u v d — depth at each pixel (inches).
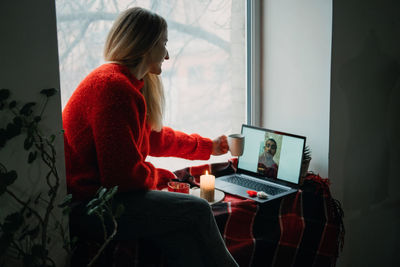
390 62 78.5
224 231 56.6
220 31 74.5
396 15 77.9
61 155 46.6
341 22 68.5
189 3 70.0
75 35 59.7
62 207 44.0
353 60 72.0
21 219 41.1
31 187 44.3
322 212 63.4
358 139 76.2
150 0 65.9
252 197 61.8
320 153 72.4
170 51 69.2
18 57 41.8
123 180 46.7
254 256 57.5
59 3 57.6
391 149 83.0
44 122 44.7
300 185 65.3
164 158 72.3
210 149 68.6
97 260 48.7
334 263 64.2
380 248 86.4
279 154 68.1
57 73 45.3
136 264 49.2
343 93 71.4
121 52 52.1
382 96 78.7
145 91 58.9
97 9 61.3
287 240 59.6
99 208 42.7
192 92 73.0
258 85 80.5
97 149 46.7
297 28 72.7
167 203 47.8
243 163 73.3
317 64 70.4
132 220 46.8
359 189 78.5
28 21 42.2
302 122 74.6
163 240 48.5
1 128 41.3
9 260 43.4
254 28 78.0
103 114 46.4
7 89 41.2
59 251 47.4
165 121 70.6
